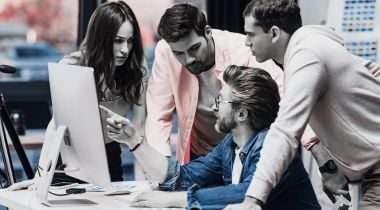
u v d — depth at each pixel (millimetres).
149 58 6043
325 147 2760
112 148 3707
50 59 6219
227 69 2822
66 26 6219
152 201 2795
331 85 2568
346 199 2934
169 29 3027
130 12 3324
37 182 3176
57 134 2986
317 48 2520
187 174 3008
